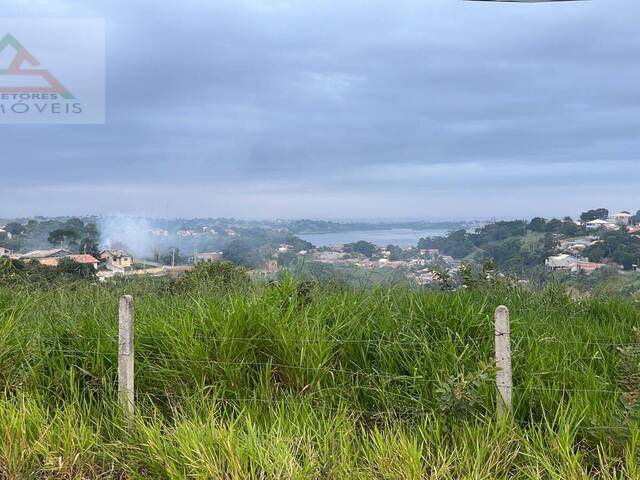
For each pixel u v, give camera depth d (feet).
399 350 15.66
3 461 12.66
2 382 15.71
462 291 20.39
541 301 21.02
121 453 13.10
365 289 19.75
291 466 11.56
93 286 23.48
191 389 15.15
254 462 11.86
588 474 11.65
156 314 18.19
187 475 11.79
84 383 15.83
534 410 13.74
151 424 13.83
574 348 15.88
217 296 19.48
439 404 13.05
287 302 17.87
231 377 15.08
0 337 16.39
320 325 16.51
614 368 15.17
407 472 11.46
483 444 12.09
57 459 12.74
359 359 15.90
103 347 16.31
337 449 12.44
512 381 14.29
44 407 15.02
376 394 14.73
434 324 17.07
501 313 12.98
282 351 15.49
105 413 14.70
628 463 11.37
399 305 18.29
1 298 20.34
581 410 12.97
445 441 12.75
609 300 21.53
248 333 15.88
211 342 15.80
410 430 13.12
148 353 16.20
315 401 14.57
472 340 15.53
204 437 12.51
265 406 14.46
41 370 16.22
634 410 12.07
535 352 15.25
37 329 17.48
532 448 12.12
